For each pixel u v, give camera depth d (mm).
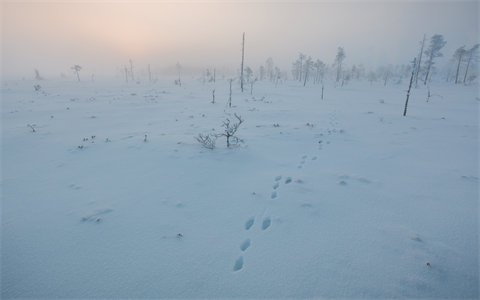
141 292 2184
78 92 27562
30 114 12586
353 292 2156
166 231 3057
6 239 2873
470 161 5762
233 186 4367
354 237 2924
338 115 13438
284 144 7211
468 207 3631
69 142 7258
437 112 14836
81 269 2439
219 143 7145
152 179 4637
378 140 7832
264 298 2115
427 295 2109
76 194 4051
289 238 2916
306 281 2281
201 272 2406
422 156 6172
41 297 2127
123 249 2732
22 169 5148
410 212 3510
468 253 2633
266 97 24625
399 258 2561
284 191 4156
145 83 51281
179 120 11117
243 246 2814
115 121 10844
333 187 4332
